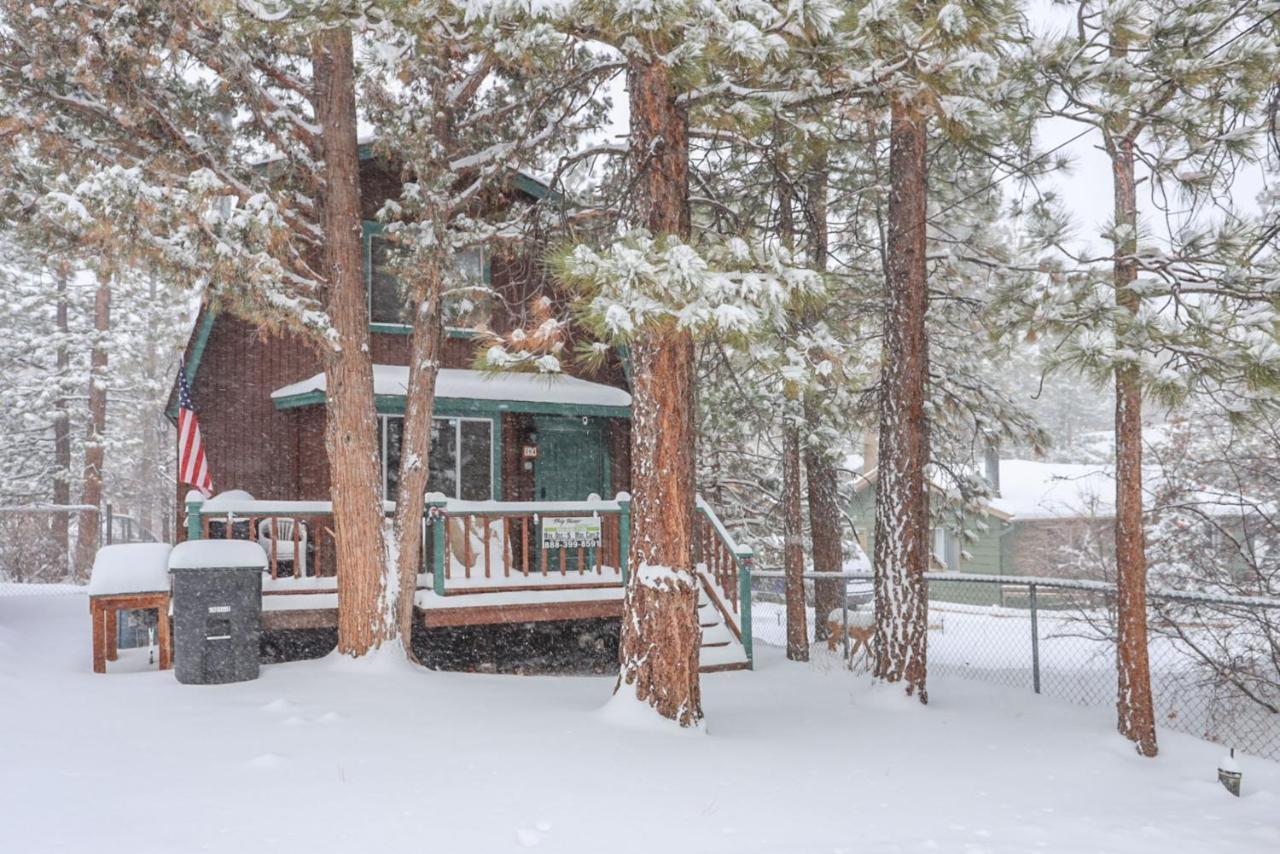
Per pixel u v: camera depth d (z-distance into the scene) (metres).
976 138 8.81
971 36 6.75
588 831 5.01
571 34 6.83
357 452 10.10
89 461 28.98
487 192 12.92
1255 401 7.31
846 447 17.61
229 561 9.00
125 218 8.38
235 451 13.26
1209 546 13.20
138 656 11.09
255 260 8.91
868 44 7.35
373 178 13.89
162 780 5.60
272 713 7.57
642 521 8.07
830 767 6.83
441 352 14.03
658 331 6.11
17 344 31.09
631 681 7.92
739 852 4.78
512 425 14.39
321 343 9.93
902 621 9.54
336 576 11.10
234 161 10.50
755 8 6.62
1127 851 5.10
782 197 10.73
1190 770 7.18
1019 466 31.58
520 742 6.97
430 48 9.66
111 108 9.66
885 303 10.09
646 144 8.17
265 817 4.98
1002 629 19.53
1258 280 7.31
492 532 13.46
